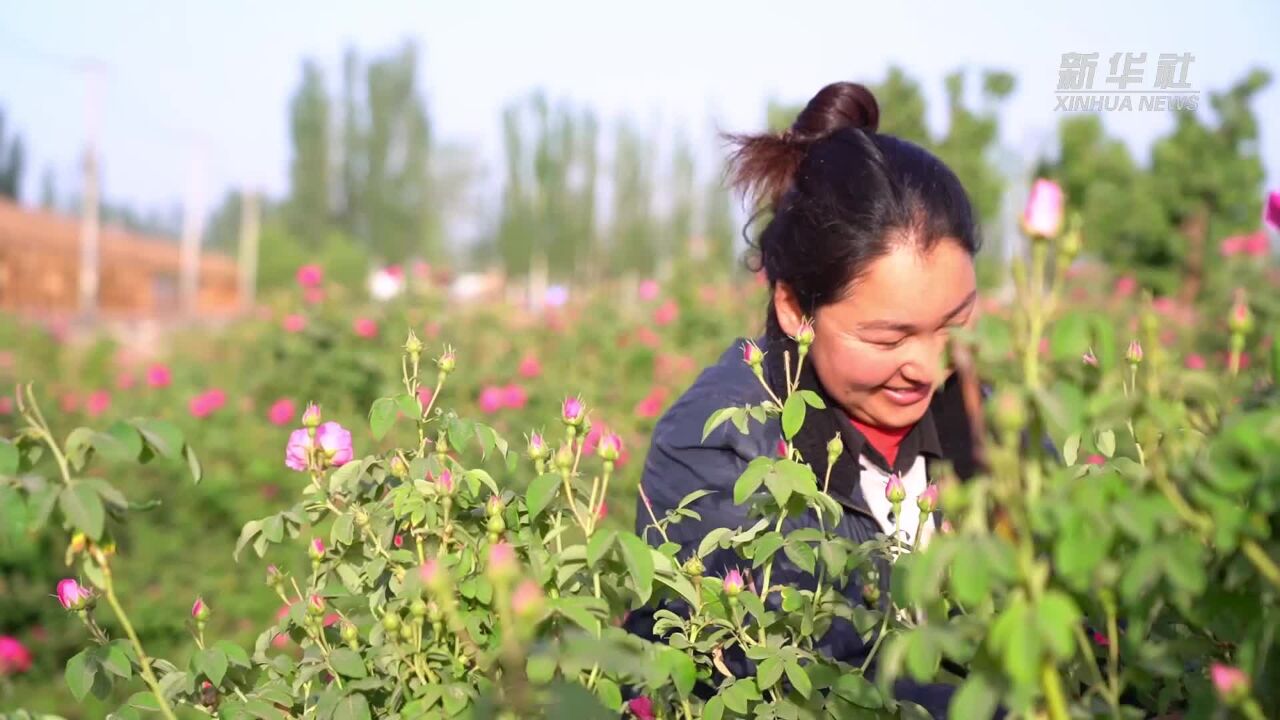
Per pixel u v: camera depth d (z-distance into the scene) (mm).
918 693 1406
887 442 1721
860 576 1444
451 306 8023
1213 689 890
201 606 1511
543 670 989
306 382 6418
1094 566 777
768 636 1358
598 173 53812
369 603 1449
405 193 53500
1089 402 788
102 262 37062
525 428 5875
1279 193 1092
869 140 1603
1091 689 945
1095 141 12766
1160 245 12422
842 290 1520
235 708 1304
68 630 4215
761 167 1798
